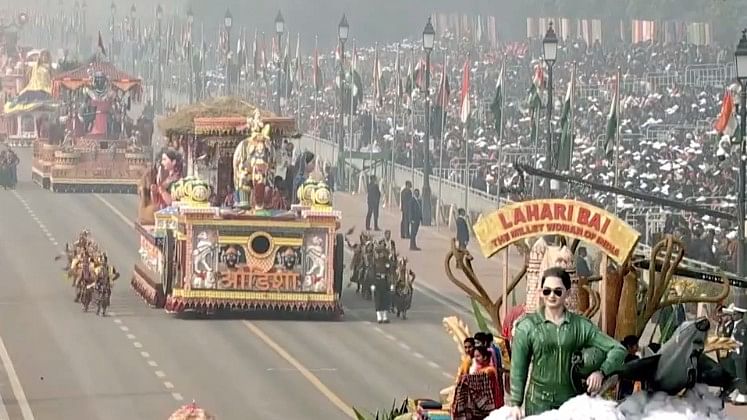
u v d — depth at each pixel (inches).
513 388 909.8
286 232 3073.3
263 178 3078.2
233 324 2984.7
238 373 2481.5
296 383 2405.3
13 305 3196.4
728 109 3619.6
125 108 5792.3
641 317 1079.0
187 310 3063.5
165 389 2351.1
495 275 3410.4
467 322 2957.7
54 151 5580.7
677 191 3602.4
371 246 3289.9
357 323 3026.6
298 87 6683.1
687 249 3004.4
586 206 1024.9
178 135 3287.4
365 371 2507.4
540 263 1052.5
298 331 2920.8
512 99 5954.7
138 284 3380.9
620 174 3831.2
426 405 1121.4
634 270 1070.4
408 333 2901.1
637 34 5895.7
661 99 4859.7
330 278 3078.2
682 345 856.9
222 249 3068.4
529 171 1290.6
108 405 2231.8
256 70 7564.0
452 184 4626.0
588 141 4490.7
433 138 5241.1
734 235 3112.7
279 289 3070.9
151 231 3425.2
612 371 884.6
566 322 904.9
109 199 5359.3
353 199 5118.1
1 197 5354.3
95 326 2942.9
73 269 3164.4
